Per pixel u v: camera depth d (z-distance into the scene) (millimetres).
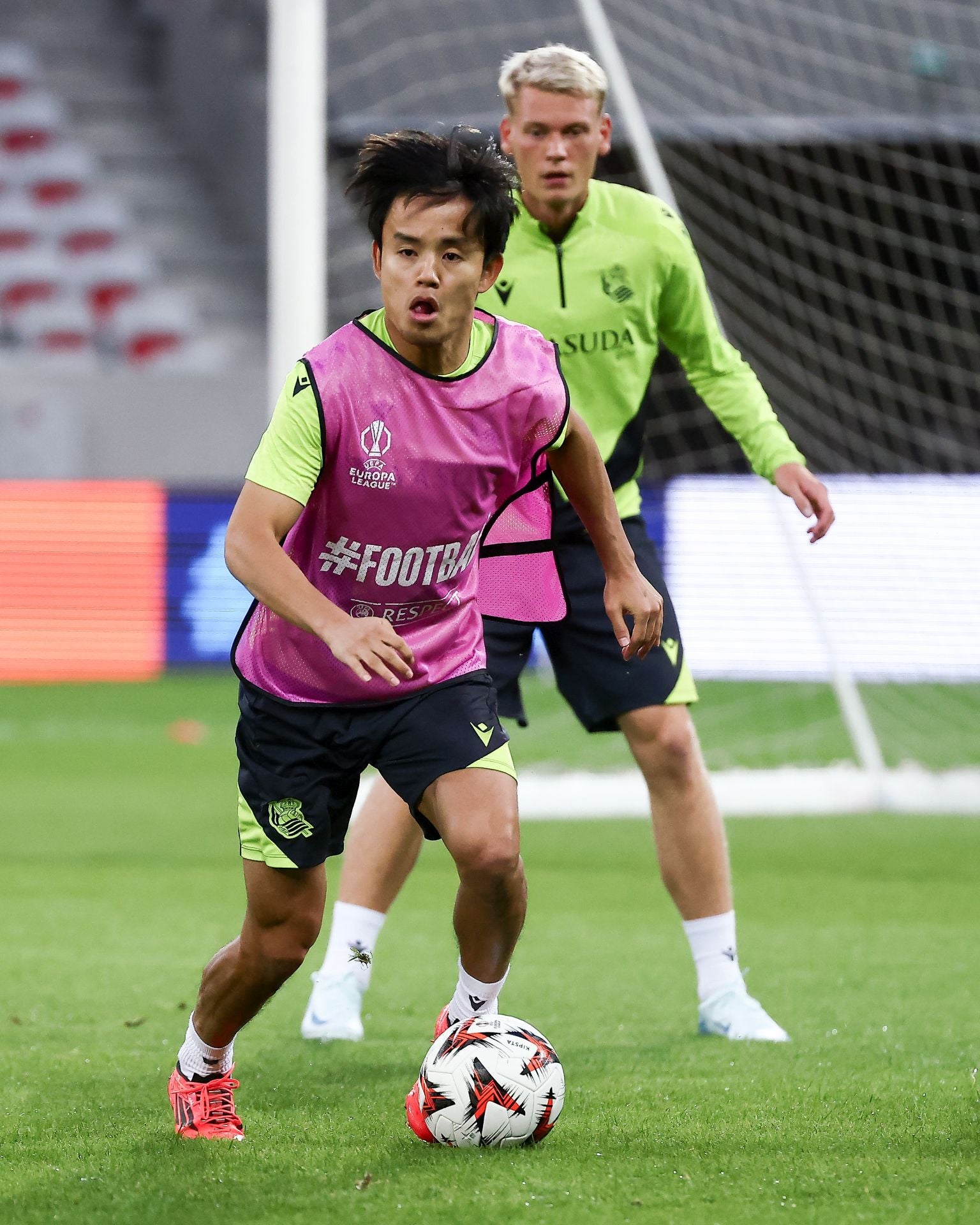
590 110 13414
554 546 12289
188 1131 10219
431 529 9477
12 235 65000
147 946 17656
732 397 14195
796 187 48094
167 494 46562
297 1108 11023
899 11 45031
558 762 31641
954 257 48469
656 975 16344
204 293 65312
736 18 43812
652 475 51000
